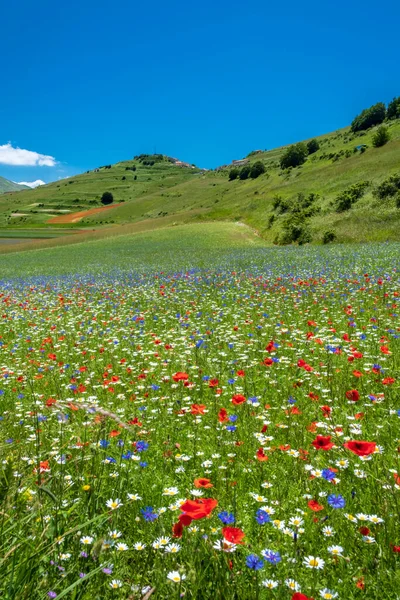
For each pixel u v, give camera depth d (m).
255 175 165.12
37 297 20.41
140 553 2.60
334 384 5.98
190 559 2.33
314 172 105.12
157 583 2.21
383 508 2.88
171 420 5.16
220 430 4.53
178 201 173.88
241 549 2.64
